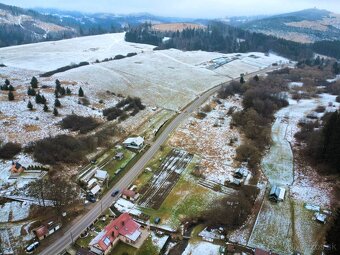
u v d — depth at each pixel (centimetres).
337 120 7419
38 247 5056
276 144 9106
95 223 5678
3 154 7019
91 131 8788
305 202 6594
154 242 5353
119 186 6825
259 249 5100
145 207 6241
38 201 5909
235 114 10694
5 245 5009
